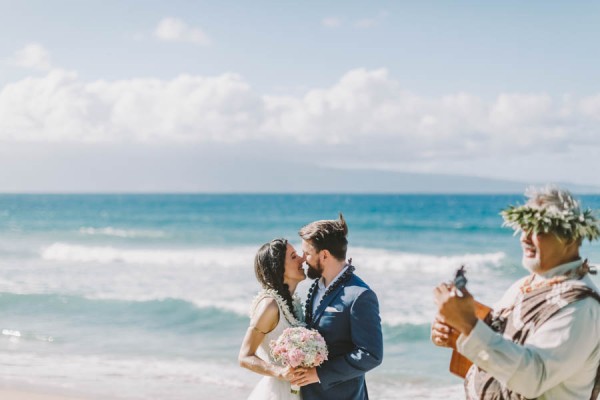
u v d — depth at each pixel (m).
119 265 20.61
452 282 2.68
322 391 3.89
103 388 7.83
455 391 7.92
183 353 9.81
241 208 77.31
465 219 45.12
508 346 2.53
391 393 7.87
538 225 2.68
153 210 72.88
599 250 10.84
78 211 71.50
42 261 21.78
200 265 20.39
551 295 2.66
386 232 34.94
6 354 9.61
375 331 3.77
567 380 2.65
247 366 3.92
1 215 62.06
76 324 11.86
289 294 4.09
